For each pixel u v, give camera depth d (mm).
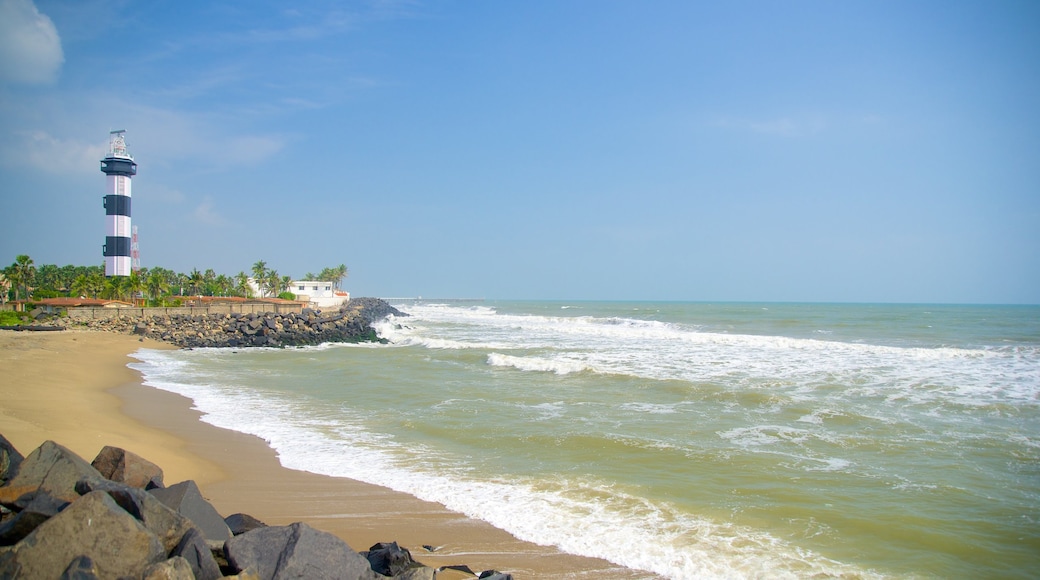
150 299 83750
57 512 6371
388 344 49812
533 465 13453
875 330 52812
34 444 12469
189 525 6609
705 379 24422
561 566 8547
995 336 45219
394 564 7633
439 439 15766
